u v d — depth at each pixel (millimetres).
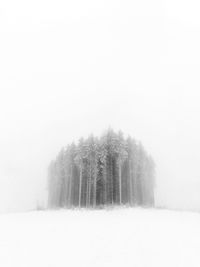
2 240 22391
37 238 23062
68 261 16875
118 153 57531
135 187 59469
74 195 58500
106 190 54969
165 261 16797
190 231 25875
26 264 16328
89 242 21531
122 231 25547
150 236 23406
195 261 16812
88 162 56938
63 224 30109
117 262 16656
